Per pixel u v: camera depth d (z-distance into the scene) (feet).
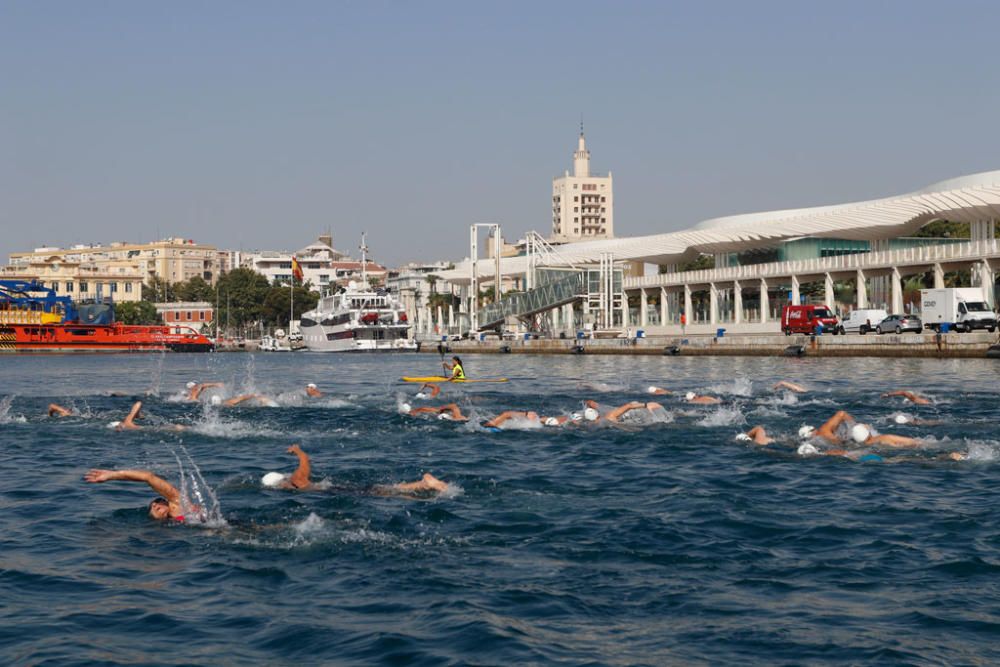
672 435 84.84
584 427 90.22
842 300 335.88
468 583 40.63
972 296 236.63
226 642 34.30
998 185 264.93
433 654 32.96
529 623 35.86
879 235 322.96
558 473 66.44
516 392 142.72
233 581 41.14
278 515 52.70
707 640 34.14
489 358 330.75
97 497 59.72
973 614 36.60
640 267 488.85
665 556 44.75
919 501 56.44
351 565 43.37
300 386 173.58
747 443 79.41
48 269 629.92
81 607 37.99
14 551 46.37
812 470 67.10
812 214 354.95
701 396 116.67
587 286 399.03
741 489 60.59
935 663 32.04
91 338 468.34
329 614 36.99
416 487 59.62
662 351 308.40
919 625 35.47
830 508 54.85
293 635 34.86
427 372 235.20
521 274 541.75
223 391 138.31
